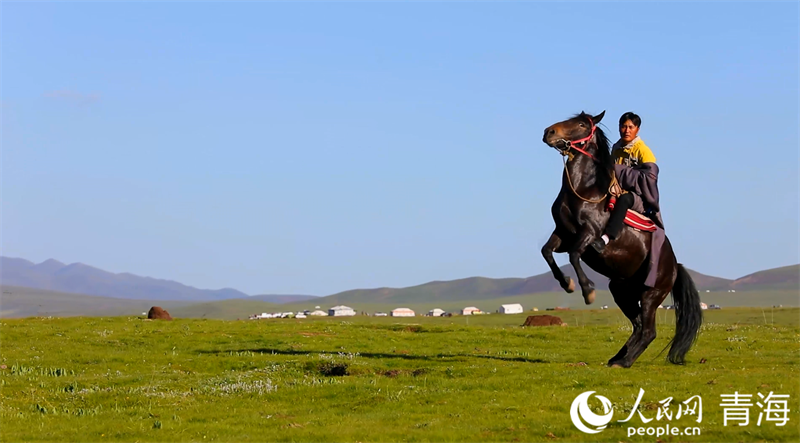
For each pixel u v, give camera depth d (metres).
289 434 12.42
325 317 124.62
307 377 17.91
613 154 17.39
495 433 12.09
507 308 130.88
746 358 21.44
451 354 24.22
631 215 16.75
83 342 28.94
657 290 17.58
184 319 39.75
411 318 109.06
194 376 19.03
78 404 15.46
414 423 13.09
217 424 13.49
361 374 18.23
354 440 11.91
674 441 11.41
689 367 18.25
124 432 12.95
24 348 27.09
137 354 25.14
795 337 29.00
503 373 17.42
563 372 17.03
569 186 16.28
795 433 11.44
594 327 34.50
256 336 30.58
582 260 17.12
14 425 13.64
